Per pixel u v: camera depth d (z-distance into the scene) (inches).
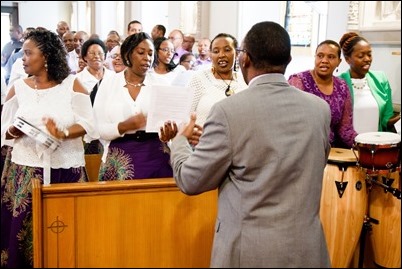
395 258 122.5
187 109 91.7
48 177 98.9
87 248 86.5
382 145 107.1
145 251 89.4
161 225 89.7
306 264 65.8
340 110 118.3
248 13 230.7
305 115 67.4
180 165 70.9
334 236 114.5
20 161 100.3
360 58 124.3
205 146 66.8
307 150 66.4
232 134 65.3
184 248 91.6
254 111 65.7
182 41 158.6
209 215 92.0
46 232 84.2
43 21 226.4
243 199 66.4
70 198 84.7
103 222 86.7
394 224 120.9
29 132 95.5
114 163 104.0
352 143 119.1
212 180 67.6
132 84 106.2
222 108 66.2
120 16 321.4
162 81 111.4
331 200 113.7
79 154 105.7
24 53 98.0
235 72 112.7
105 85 106.1
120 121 102.4
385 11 167.2
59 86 101.1
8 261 101.4
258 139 65.1
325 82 118.1
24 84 100.7
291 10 192.5
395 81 163.3
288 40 68.7
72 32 123.9
